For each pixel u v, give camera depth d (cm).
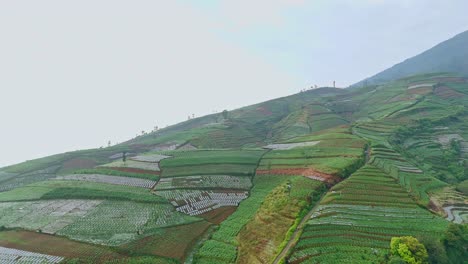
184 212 7425
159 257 5488
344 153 9781
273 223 6194
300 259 4819
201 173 9775
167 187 8831
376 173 7994
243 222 6756
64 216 7131
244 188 8781
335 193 6962
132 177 9675
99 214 7212
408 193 7044
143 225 6675
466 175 9356
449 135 12488
